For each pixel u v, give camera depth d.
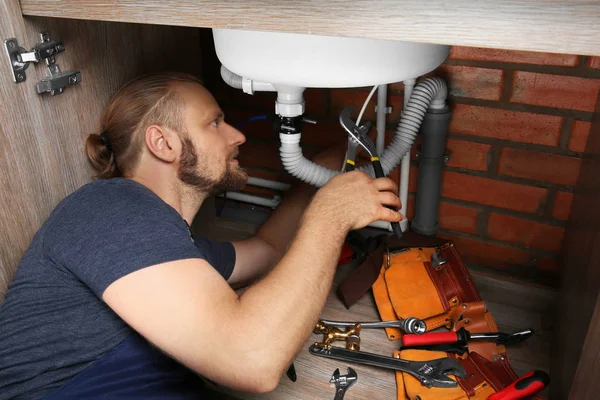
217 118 0.94
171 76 0.92
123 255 0.70
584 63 1.06
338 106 1.30
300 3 0.62
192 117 0.90
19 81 0.79
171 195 0.93
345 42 0.75
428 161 1.21
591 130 1.08
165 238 0.72
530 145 1.17
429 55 0.82
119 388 0.80
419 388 0.94
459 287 1.10
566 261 1.09
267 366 0.71
